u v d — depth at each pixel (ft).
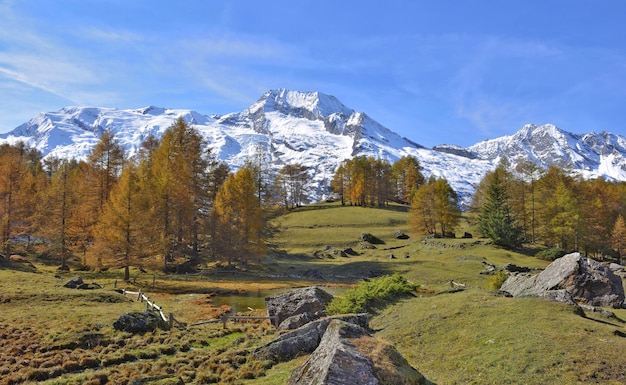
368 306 78.13
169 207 177.27
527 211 257.34
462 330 54.90
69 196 183.62
